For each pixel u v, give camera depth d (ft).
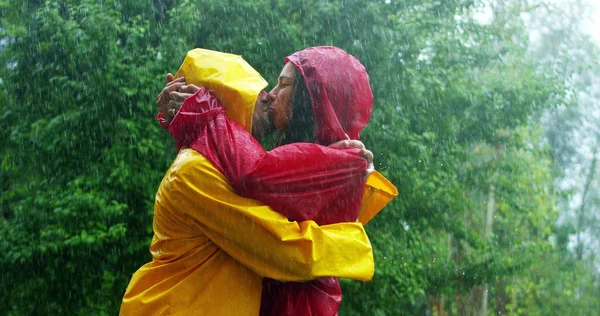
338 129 10.23
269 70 40.09
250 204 9.25
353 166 9.80
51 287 39.78
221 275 9.50
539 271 91.66
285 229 9.16
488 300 89.71
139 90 38.06
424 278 48.73
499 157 57.21
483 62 50.93
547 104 51.85
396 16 44.37
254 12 40.19
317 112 10.30
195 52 10.27
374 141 42.11
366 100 10.75
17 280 39.47
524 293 89.71
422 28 45.50
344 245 9.40
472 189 56.18
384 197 11.55
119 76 38.42
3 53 41.96
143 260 39.50
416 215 45.68
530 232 75.97
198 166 9.32
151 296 9.52
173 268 9.63
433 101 45.80
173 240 9.63
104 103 38.09
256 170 9.25
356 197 9.93
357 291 43.96
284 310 9.96
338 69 10.47
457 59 49.11
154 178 37.99
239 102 9.84
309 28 41.68
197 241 9.55
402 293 43.45
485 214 73.36
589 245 107.45
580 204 106.11
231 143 9.45
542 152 65.00
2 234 38.06
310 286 10.11
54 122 38.04
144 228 38.86
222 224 9.22
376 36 41.88
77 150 38.63
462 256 59.57
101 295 40.11
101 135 38.68
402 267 43.62
